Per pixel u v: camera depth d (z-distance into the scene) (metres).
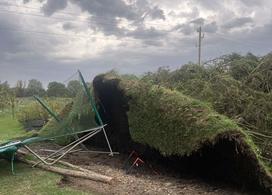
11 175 10.05
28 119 23.80
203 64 12.89
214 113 9.34
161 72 12.95
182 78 12.66
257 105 10.38
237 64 12.14
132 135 11.43
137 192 8.78
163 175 10.38
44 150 13.32
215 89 11.16
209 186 9.38
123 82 12.03
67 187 8.95
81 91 13.52
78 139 12.62
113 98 12.79
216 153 9.37
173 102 10.14
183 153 9.45
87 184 9.25
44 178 9.65
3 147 10.30
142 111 11.02
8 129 22.17
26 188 8.88
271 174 8.65
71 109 14.40
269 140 9.70
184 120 9.54
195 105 9.72
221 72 12.24
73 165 10.91
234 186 9.35
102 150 13.89
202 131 8.94
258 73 11.37
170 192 8.85
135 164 11.45
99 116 12.62
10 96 34.22
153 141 10.58
